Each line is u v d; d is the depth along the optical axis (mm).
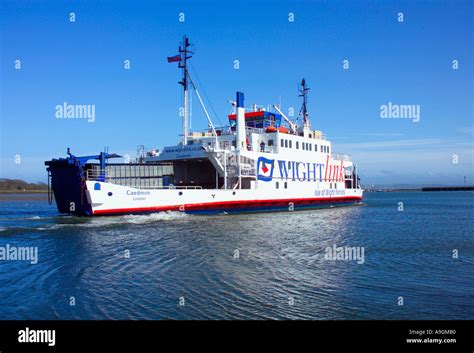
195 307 13172
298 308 13258
